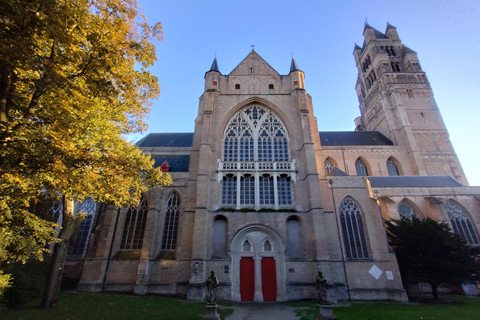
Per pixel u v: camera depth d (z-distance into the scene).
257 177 30.83
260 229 28.22
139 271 27.66
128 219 32.44
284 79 37.25
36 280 20.14
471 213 39.72
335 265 27.41
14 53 9.83
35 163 11.27
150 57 15.62
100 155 15.91
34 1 10.15
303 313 19.31
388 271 27.56
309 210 28.53
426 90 63.16
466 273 25.66
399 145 55.69
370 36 75.19
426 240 27.50
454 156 55.53
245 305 23.34
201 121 34.56
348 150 53.94
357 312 19.34
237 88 36.62
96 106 17.25
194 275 25.19
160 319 16.55
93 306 18.89
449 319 16.91
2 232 12.44
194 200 30.16
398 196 40.97
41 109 13.32
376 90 68.31
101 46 12.82
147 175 22.30
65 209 20.03
